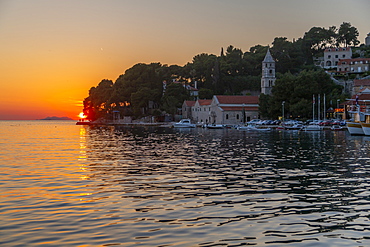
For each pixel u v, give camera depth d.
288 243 17.12
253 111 177.25
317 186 29.41
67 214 21.56
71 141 87.50
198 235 18.08
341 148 61.78
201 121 198.12
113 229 18.94
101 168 39.72
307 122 144.25
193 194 26.58
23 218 20.80
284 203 24.00
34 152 59.25
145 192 27.30
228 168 39.12
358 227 19.27
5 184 30.73
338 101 149.75
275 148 62.44
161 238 17.67
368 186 29.44
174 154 53.78
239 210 22.33
